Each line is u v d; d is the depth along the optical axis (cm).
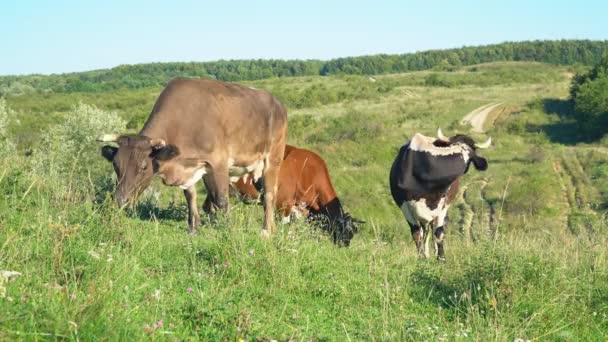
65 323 407
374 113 7788
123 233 721
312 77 13450
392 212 3403
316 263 754
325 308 659
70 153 2211
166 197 1661
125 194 931
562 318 691
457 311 697
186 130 974
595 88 6425
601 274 819
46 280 524
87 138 2744
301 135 5884
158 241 756
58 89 12494
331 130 5762
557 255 855
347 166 4684
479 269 760
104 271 554
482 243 850
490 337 587
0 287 424
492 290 688
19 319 400
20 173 825
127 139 948
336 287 705
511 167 4450
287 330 564
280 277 691
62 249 575
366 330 593
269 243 757
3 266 536
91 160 2466
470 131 6588
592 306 744
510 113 7675
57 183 845
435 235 1087
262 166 1139
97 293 461
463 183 3925
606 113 6169
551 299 704
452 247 1135
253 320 553
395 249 1028
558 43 19962
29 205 762
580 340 666
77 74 15425
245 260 700
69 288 498
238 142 1043
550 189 3653
